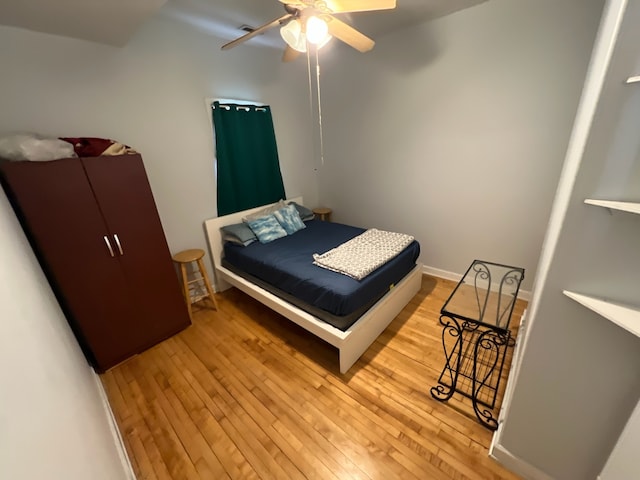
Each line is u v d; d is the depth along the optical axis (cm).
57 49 194
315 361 210
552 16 203
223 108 290
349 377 193
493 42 230
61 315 173
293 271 221
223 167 299
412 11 238
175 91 256
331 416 166
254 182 336
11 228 128
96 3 152
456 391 177
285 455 147
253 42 299
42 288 146
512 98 234
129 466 142
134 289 216
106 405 172
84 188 185
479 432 153
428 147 294
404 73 286
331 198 412
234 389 188
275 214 317
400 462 141
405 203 334
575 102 209
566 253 91
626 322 77
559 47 206
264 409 173
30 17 164
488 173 264
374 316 214
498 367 193
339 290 190
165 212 267
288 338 237
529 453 125
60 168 174
